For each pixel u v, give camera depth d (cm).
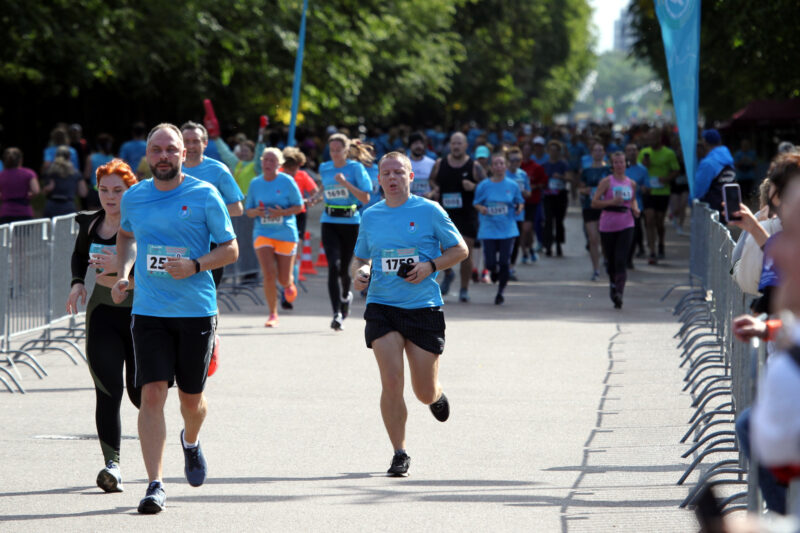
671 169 5669
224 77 7812
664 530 1499
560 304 4156
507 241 4153
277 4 8150
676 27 3553
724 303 2506
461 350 3139
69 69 6788
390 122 12912
